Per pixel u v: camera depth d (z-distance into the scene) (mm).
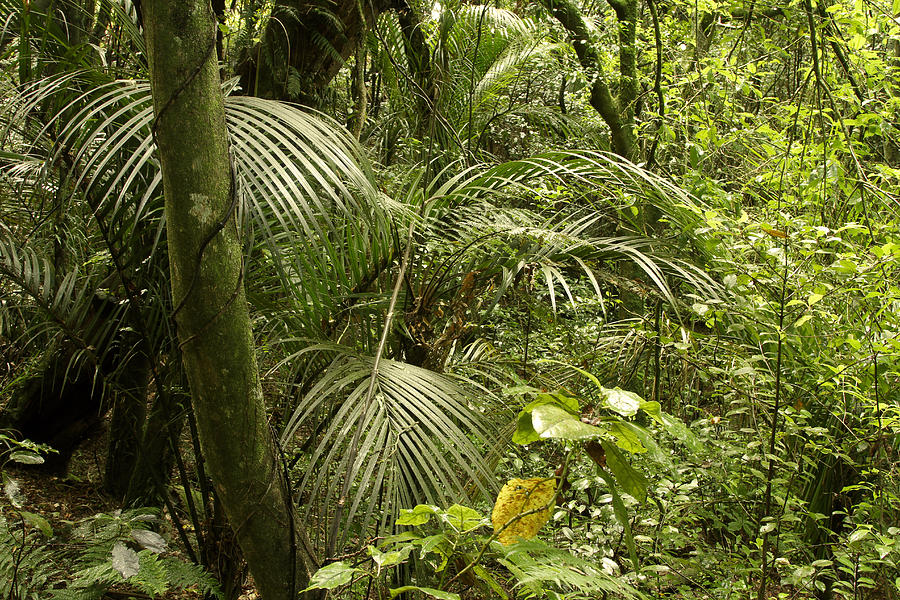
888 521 2639
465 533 1025
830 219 3273
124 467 3389
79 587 2072
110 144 1860
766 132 3379
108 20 3037
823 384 2385
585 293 3930
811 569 2102
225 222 1473
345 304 2242
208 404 1539
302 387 2258
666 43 5000
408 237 2211
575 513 2629
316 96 2920
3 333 3080
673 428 961
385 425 1763
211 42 1429
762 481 2547
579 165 2516
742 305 2307
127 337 2871
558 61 4930
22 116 1982
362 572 1060
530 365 2637
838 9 3291
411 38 3969
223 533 2383
